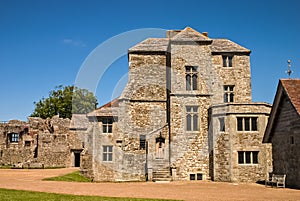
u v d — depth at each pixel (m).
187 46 27.12
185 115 26.25
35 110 63.72
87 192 16.69
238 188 19.69
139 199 14.04
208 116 26.25
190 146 25.88
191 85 26.86
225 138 24.45
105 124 28.03
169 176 25.62
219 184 22.42
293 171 19.81
